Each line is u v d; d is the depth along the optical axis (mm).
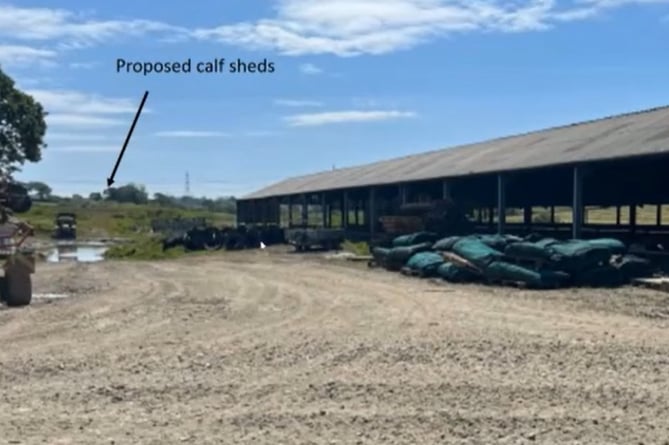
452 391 7777
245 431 6531
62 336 11953
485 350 9898
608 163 22250
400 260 23938
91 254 43250
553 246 18375
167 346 10805
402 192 34688
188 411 7207
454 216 28859
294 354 9938
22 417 7020
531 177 33094
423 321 12883
